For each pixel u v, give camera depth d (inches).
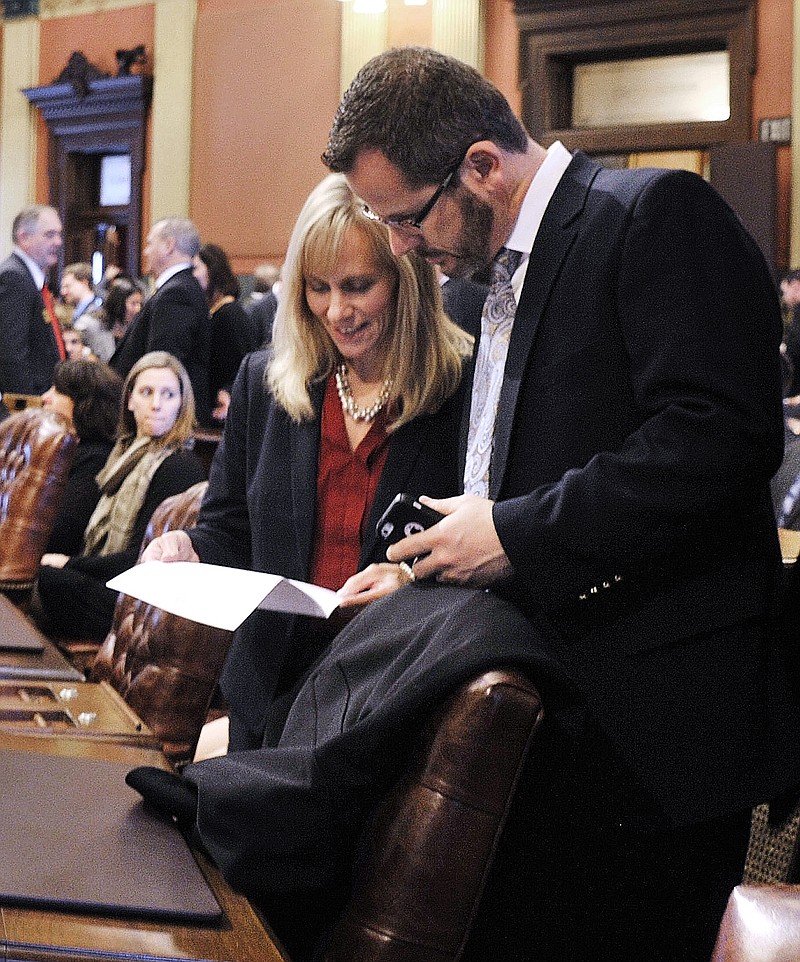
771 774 60.2
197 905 45.5
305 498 79.7
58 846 49.8
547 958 59.9
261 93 464.8
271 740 74.7
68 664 90.7
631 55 409.7
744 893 30.2
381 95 63.4
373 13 436.1
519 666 49.5
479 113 63.4
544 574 59.9
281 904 55.1
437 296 78.8
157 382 166.1
